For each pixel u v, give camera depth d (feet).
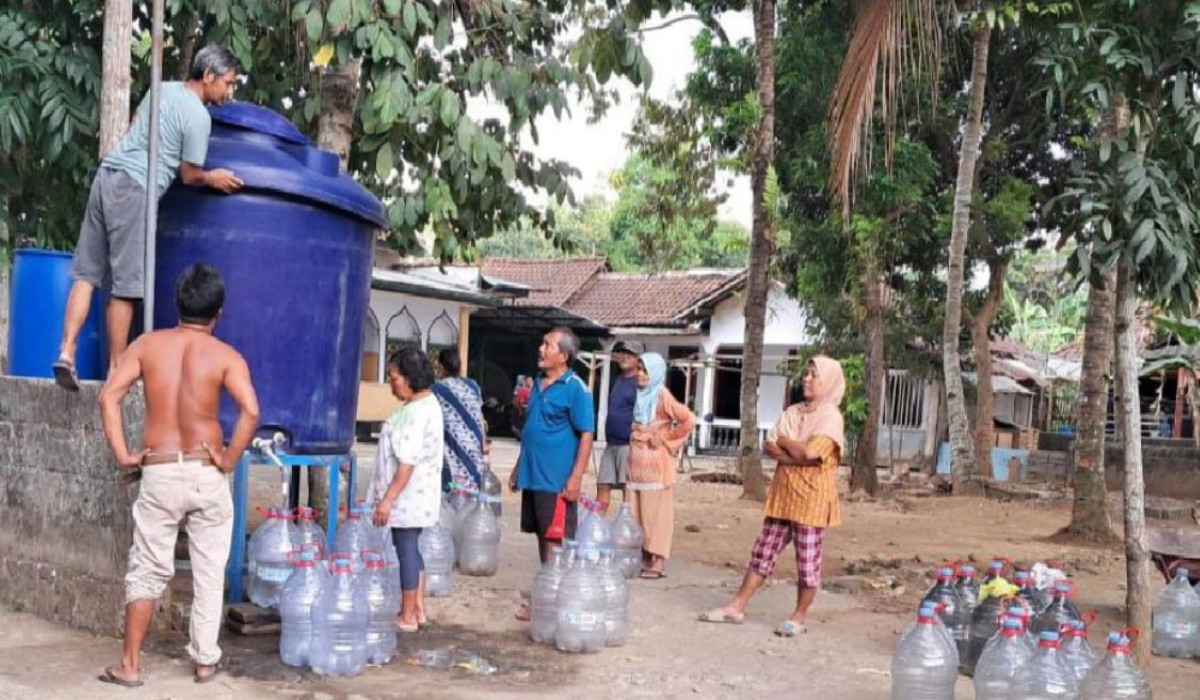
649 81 26.25
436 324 80.23
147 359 17.08
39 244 32.07
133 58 31.19
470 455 29.07
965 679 20.74
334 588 18.62
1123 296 21.83
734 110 54.39
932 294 70.44
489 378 100.07
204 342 17.28
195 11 27.68
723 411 95.14
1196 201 21.76
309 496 27.40
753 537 39.40
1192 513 57.47
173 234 20.26
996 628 20.58
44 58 27.35
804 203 65.46
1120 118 32.71
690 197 67.97
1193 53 20.63
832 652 22.07
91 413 20.40
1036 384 97.14
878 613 26.27
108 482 20.07
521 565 30.01
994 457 76.79
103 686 17.01
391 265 78.23
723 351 92.73
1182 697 20.22
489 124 28.17
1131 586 22.03
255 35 31.45
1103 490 42.11
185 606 20.21
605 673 19.70
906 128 59.82
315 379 21.31
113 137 22.12
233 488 21.02
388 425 21.26
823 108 59.72
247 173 20.24
